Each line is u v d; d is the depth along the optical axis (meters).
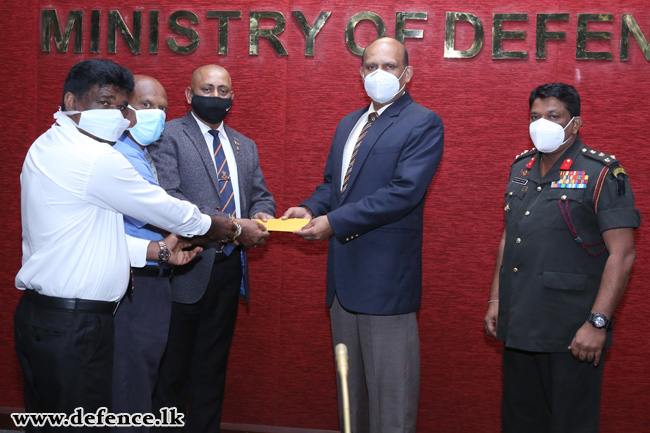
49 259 1.82
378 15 3.30
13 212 3.54
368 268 2.43
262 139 3.42
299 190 3.42
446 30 3.25
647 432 3.18
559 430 2.18
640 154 3.15
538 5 3.21
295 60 3.38
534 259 2.23
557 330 2.17
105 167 1.86
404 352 2.44
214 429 2.90
